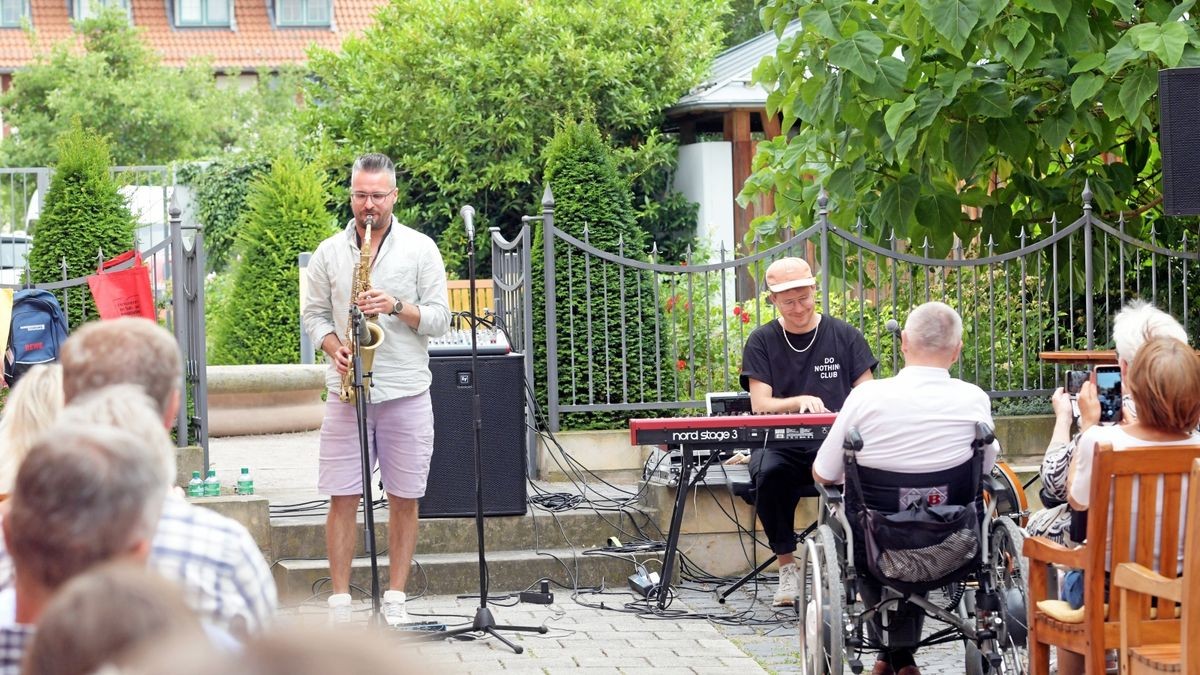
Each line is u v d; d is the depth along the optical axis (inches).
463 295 541.6
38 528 86.4
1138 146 361.1
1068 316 344.8
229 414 493.4
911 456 191.5
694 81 815.7
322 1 1416.1
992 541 195.2
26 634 85.2
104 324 124.4
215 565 114.5
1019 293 345.7
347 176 828.6
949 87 315.0
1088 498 169.2
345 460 242.2
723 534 299.1
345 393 236.5
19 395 138.4
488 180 791.1
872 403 192.2
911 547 188.5
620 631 250.5
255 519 283.9
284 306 628.4
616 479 335.0
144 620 52.4
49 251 395.9
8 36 1359.5
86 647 51.8
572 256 347.3
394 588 246.2
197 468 306.2
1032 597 174.4
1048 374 340.5
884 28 329.1
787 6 335.0
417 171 797.2
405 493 244.2
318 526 286.5
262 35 1400.1
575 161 395.9
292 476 364.5
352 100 828.0
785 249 323.3
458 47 796.0
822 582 197.8
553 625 255.6
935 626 260.4
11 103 1127.0
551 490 322.7
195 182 924.6
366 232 239.1
